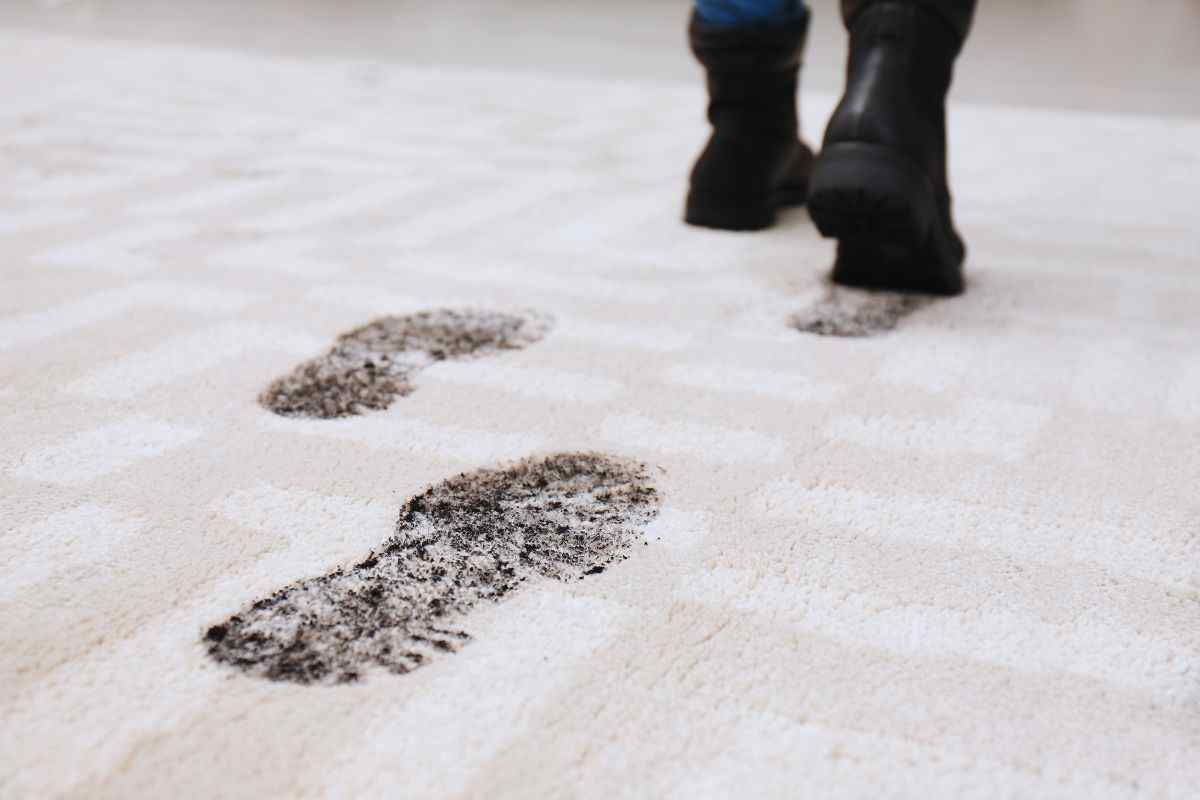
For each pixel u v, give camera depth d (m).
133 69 3.17
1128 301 1.60
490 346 1.49
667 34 4.21
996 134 2.45
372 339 1.50
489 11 4.94
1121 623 1.08
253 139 2.35
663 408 1.38
